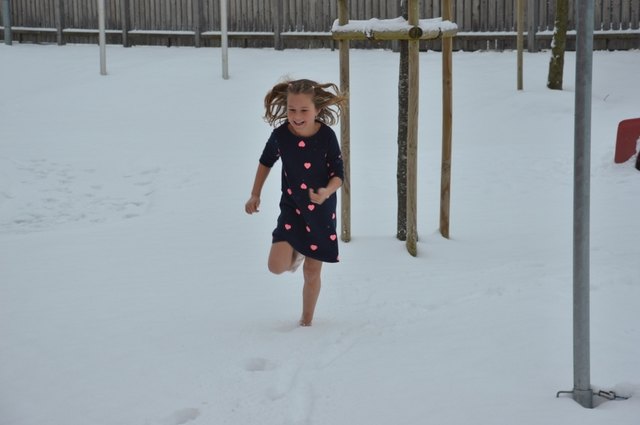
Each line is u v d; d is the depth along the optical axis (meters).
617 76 17.88
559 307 5.70
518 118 15.55
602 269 6.59
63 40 24.25
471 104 16.61
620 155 11.24
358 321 5.59
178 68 20.11
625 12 19.31
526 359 4.77
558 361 4.72
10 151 13.59
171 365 4.87
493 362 4.75
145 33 23.17
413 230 7.49
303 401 4.33
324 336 5.29
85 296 6.35
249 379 4.64
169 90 18.45
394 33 7.33
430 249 7.66
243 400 4.38
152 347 5.17
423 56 20.28
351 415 4.15
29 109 17.42
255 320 5.69
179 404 4.35
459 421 4.04
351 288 6.38
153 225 9.03
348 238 7.99
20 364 4.95
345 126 7.87
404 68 7.87
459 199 10.06
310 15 21.66
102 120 16.42
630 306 5.65
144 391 4.52
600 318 5.41
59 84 19.42
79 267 7.26
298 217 5.39
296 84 5.16
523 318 5.48
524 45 20.11
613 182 10.52
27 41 24.64
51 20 24.31
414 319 5.61
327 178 5.33
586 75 3.99
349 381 4.55
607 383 4.34
